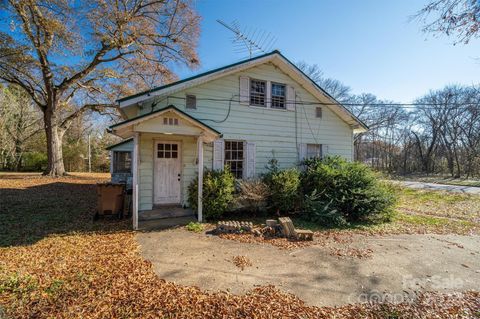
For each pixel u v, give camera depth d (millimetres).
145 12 13945
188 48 15289
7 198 9320
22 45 12461
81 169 26703
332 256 4520
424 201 12047
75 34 12570
